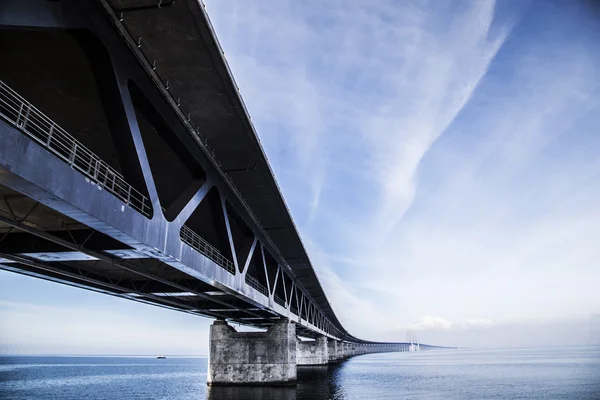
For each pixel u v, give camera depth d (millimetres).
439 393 48031
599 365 120562
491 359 192875
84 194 10742
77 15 11562
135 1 12797
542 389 54438
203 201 25391
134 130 13523
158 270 22047
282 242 40188
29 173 8914
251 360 43500
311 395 40031
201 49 14945
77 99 16312
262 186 27156
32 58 14242
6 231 15453
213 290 24750
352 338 175375
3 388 76562
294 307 58781
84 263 20031
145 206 13867
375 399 40406
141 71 15180
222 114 19016
